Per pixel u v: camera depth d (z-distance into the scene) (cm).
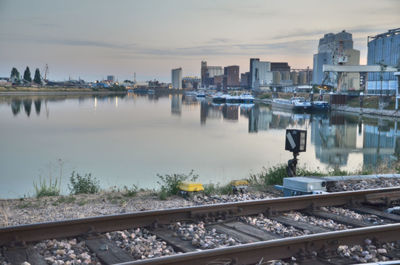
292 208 873
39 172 3084
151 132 7119
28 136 6275
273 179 1369
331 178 1238
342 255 596
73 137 6166
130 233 693
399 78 13100
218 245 636
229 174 2808
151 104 19462
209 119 10862
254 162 3678
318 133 7900
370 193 993
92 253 597
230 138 6388
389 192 1002
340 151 5144
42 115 11094
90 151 4594
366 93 18100
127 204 1012
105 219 685
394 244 657
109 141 5669
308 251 583
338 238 618
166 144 5366
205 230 719
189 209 767
